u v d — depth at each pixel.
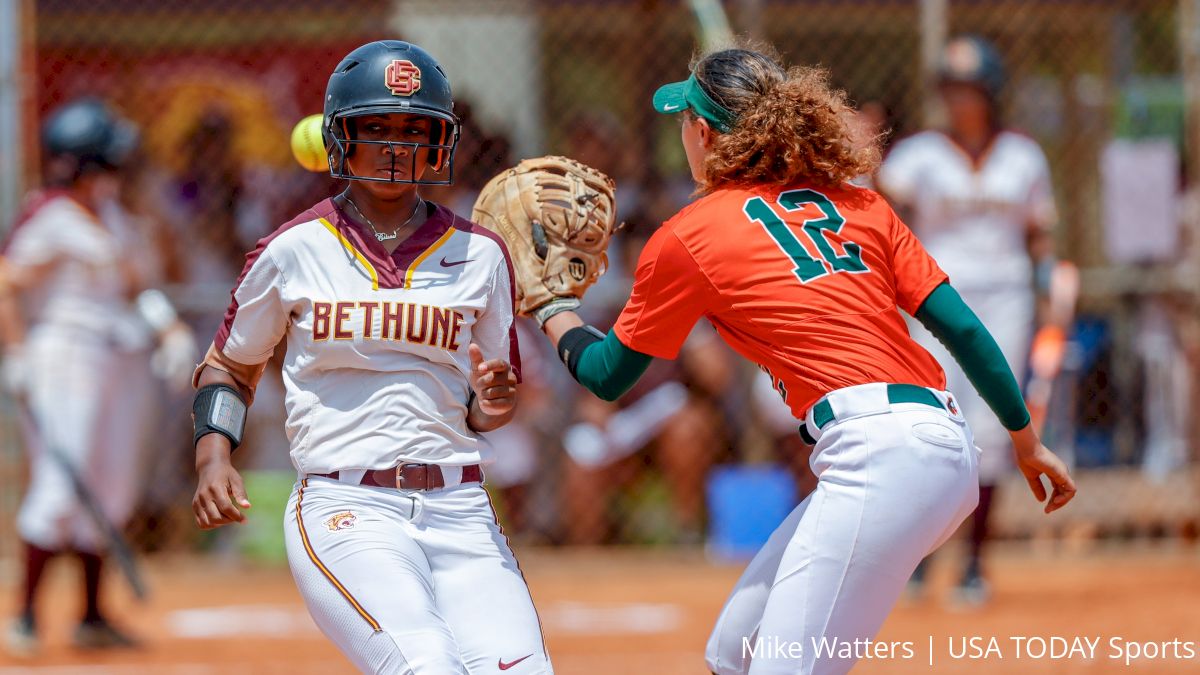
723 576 28.28
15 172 27.16
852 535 11.80
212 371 12.16
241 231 31.72
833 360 12.08
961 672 19.92
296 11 32.12
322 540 11.45
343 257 11.72
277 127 32.75
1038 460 12.89
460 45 32.22
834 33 35.06
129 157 26.16
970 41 25.31
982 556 25.02
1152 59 38.72
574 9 32.25
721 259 12.30
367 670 11.05
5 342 23.00
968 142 24.94
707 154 13.09
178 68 32.66
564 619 24.58
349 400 11.70
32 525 22.42
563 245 13.45
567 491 29.88
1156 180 30.73
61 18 32.22
